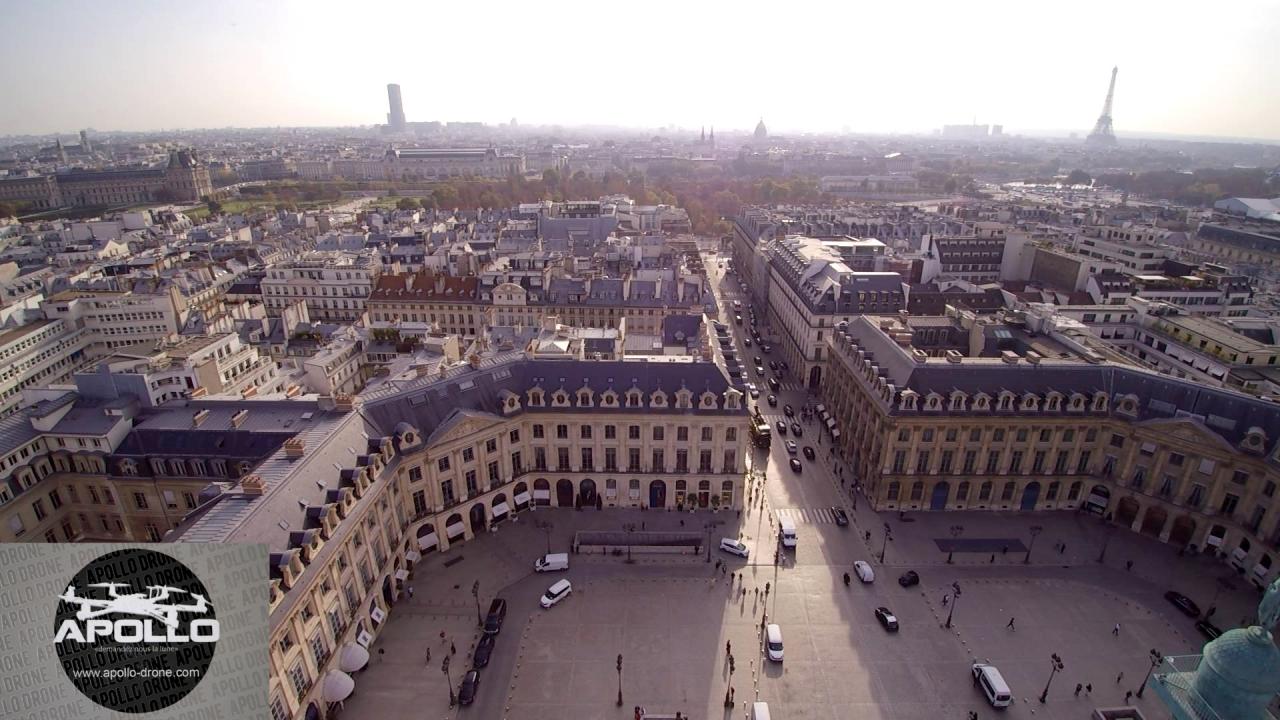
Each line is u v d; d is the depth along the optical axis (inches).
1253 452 4771.2
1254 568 4825.3
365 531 4254.4
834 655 4254.4
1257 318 7815.0
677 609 4623.5
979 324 6628.9
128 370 5472.4
